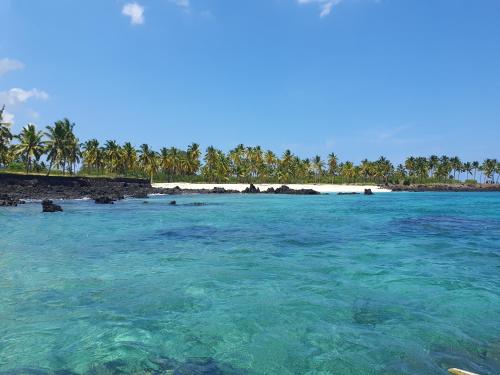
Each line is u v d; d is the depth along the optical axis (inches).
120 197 2304.4
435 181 6087.6
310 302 414.0
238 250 717.9
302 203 2219.5
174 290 457.4
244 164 5251.0
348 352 296.7
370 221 1238.9
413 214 1510.8
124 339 320.8
